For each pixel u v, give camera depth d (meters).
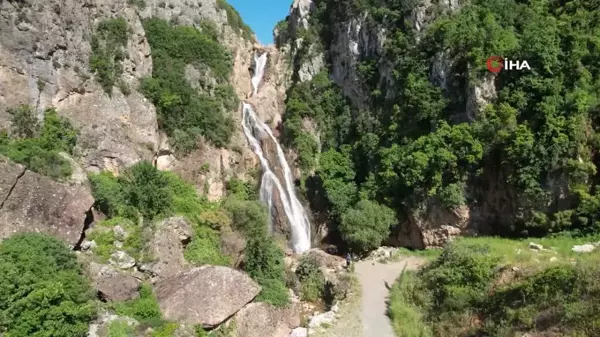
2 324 14.73
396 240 35.16
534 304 17.25
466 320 19.28
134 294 19.44
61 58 25.55
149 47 33.53
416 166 32.84
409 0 39.97
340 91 45.31
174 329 18.44
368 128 40.75
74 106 25.81
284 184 39.91
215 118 35.66
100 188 23.14
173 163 31.56
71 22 26.62
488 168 31.48
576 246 24.77
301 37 51.00
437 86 36.06
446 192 31.78
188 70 36.91
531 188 28.97
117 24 29.97
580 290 16.12
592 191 27.81
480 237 30.48
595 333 14.46
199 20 43.59
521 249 24.62
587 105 28.77
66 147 24.08
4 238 17.91
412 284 24.09
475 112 32.47
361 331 20.92
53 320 15.62
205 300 20.39
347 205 37.62
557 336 15.39
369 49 43.09
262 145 41.00
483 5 37.75
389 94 39.91
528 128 29.81
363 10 44.12
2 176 18.70
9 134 22.16
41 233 18.80
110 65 28.64
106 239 21.05
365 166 39.47
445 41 35.81
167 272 21.67
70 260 18.42
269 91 48.25
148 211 24.34
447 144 32.88
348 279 27.02
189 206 26.94
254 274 25.33
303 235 38.44
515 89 31.44
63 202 19.92
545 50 31.00
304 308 26.08
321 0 51.03
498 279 20.39
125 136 27.66
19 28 23.62
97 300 18.30
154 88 31.80
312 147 42.81
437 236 32.59
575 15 33.62
